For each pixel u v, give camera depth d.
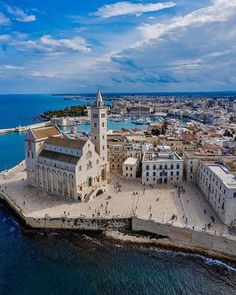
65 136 162.88
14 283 84.31
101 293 80.44
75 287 82.75
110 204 126.38
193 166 153.25
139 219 110.94
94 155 138.00
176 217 112.88
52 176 139.75
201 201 129.75
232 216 106.31
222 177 116.12
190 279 86.19
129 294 80.12
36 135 145.50
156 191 141.38
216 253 98.12
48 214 117.25
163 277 87.00
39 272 89.00
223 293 80.62
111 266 91.94
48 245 103.94
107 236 109.62
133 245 104.12
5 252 99.19
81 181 132.25
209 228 104.81
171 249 101.88
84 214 117.19
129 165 159.25
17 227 117.06
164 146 191.25
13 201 130.88
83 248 102.12
